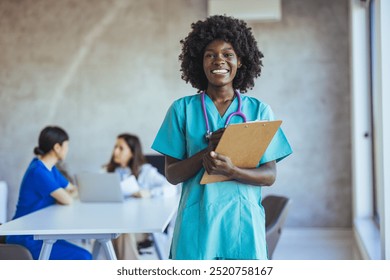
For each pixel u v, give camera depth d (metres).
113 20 5.66
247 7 5.25
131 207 3.23
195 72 1.76
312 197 5.49
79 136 5.68
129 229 2.43
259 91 5.52
